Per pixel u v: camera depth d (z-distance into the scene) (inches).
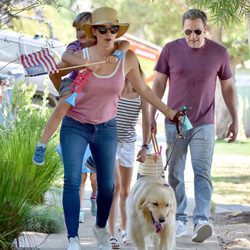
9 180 413.4
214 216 623.5
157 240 420.2
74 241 374.3
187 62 475.8
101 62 373.7
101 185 397.1
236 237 522.6
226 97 496.1
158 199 398.6
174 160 489.1
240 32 1611.7
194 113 478.9
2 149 481.7
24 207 435.2
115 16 377.1
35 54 376.8
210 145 482.3
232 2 490.0
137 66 388.5
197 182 484.4
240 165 1111.6
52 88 1059.3
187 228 535.2
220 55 479.5
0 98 590.6
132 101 454.9
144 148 450.3
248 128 1707.7
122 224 478.0
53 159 529.7
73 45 414.0
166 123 487.8
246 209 685.9
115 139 394.6
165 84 493.4
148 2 631.2
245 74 1728.6
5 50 962.1
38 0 442.9
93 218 569.3
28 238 446.0
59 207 511.5
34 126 564.4
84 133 384.2
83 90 375.9
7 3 426.9
